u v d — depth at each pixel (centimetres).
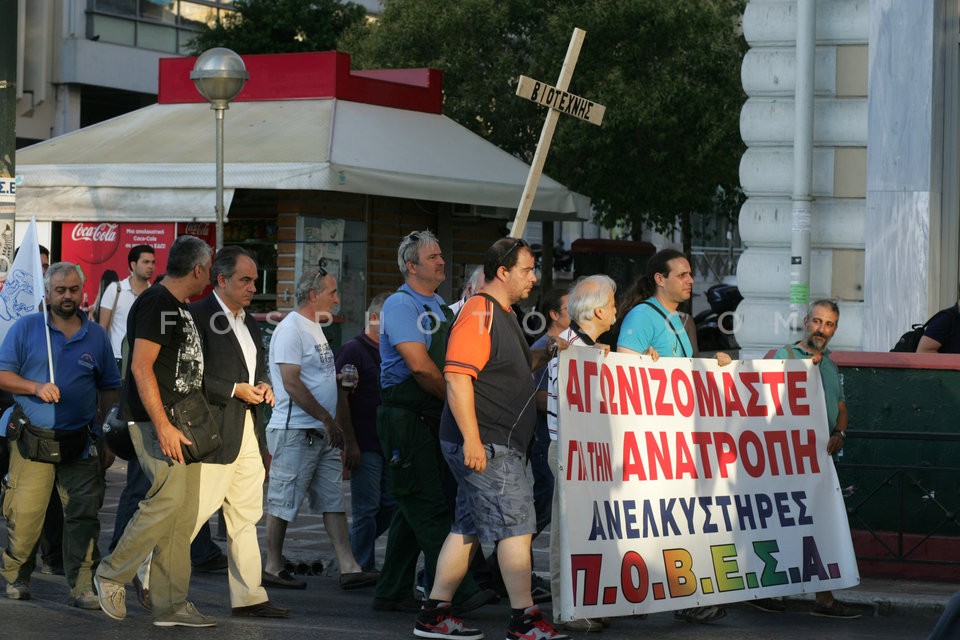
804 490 854
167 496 757
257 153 1633
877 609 873
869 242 1369
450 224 1958
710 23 2683
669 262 820
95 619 786
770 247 1457
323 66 1800
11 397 1014
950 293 1362
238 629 766
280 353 921
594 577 744
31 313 837
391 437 800
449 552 743
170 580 767
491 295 724
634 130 2681
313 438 929
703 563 802
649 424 790
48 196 1700
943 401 972
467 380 706
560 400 738
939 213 1356
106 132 1838
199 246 764
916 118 1345
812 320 885
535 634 716
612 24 2602
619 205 2795
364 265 1834
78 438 827
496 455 716
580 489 744
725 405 829
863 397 987
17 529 832
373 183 1605
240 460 799
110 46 3819
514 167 1844
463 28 2673
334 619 810
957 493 955
